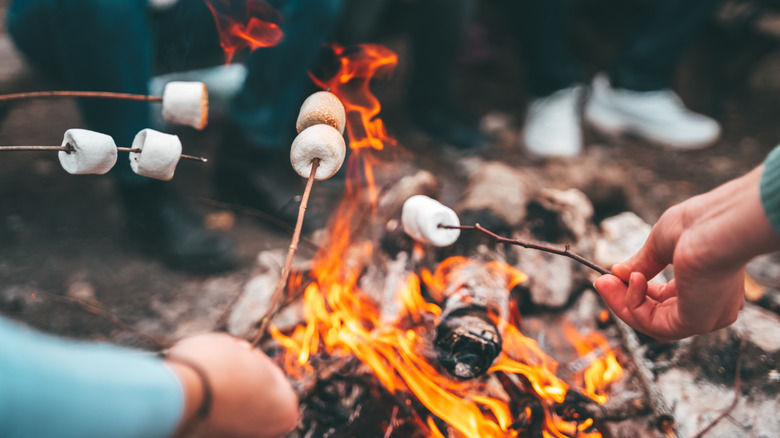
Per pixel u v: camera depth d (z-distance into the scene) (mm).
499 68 4160
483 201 1711
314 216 2604
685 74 3676
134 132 2182
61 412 565
